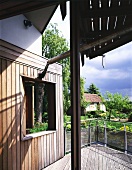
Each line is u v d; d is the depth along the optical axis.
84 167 4.90
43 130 5.52
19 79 4.04
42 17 4.73
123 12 2.94
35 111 11.69
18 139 3.94
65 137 6.25
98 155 6.06
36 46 5.00
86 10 3.03
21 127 4.07
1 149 3.37
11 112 3.72
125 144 6.24
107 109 21.11
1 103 3.41
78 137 2.06
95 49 4.93
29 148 4.35
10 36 3.78
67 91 13.48
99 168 4.81
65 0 2.06
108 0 2.81
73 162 2.03
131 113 17.33
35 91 11.85
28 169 4.27
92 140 7.76
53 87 5.67
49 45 13.12
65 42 13.34
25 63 4.27
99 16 3.00
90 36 4.04
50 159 5.26
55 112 5.63
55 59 4.40
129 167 4.87
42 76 4.84
